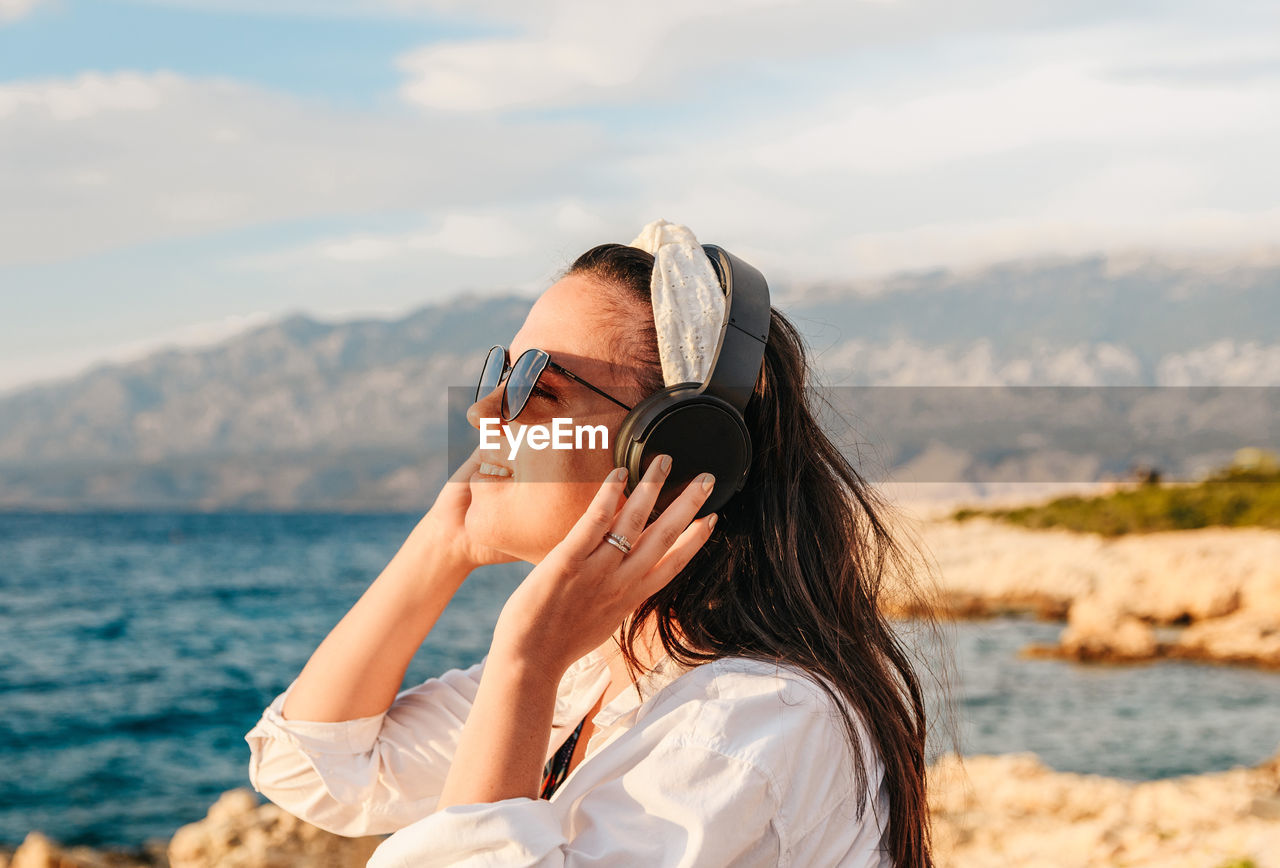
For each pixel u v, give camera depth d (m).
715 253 1.23
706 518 1.09
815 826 1.03
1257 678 16.83
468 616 26.52
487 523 1.20
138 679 24.00
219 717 19.56
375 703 1.45
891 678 1.26
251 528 98.94
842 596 1.25
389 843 0.96
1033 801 7.44
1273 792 7.30
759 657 1.10
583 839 0.98
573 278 1.22
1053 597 23.67
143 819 12.07
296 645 29.03
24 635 31.23
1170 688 16.17
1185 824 6.41
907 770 1.19
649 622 1.24
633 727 1.05
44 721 19.25
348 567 51.88
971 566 26.84
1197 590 20.92
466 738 0.99
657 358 1.15
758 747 0.98
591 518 1.02
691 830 0.94
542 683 0.99
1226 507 29.80
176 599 39.22
